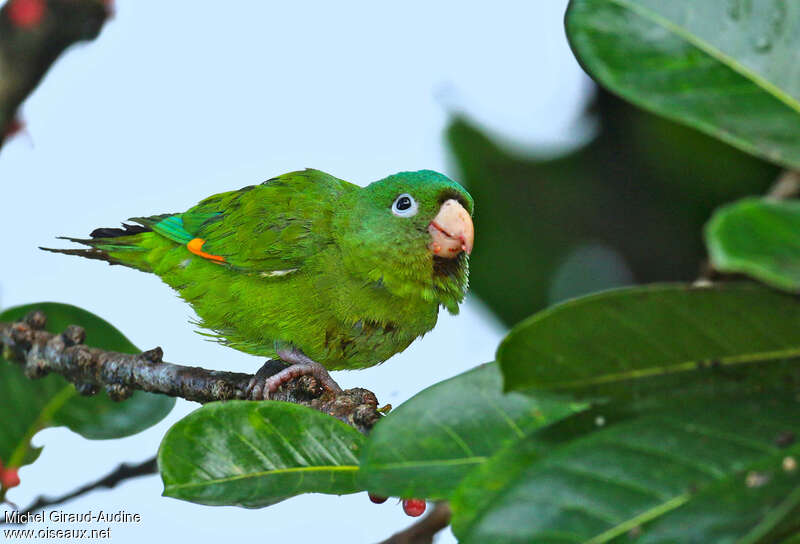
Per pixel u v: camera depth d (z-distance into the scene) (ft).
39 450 25.53
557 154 30.04
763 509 9.17
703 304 10.24
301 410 16.28
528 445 11.59
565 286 31.40
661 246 31.01
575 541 9.85
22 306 25.95
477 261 31.14
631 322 10.53
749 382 11.00
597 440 10.53
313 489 15.85
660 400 11.38
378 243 27.68
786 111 10.46
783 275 7.16
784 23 11.04
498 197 30.50
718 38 11.12
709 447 10.20
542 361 10.99
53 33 21.43
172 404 25.90
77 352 24.70
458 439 13.07
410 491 12.69
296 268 28.63
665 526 9.50
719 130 10.14
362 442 16.26
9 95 21.56
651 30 11.24
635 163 30.12
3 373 25.52
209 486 15.66
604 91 29.25
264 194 30.14
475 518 10.32
